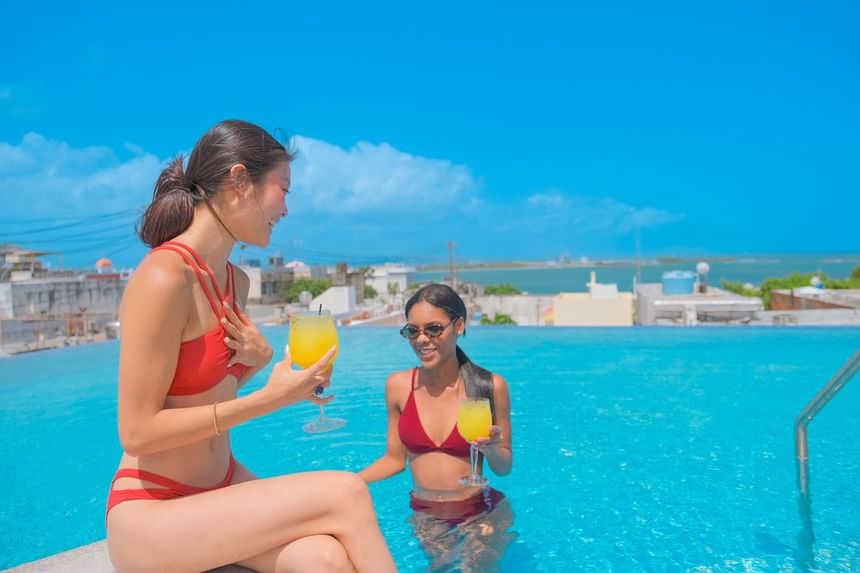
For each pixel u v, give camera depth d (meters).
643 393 6.45
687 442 4.73
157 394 1.73
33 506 3.93
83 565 2.18
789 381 6.88
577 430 5.13
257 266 60.25
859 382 6.73
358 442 5.00
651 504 3.53
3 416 6.20
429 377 3.26
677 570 2.75
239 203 1.87
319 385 1.83
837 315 14.98
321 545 1.68
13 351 22.97
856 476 3.90
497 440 2.93
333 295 39.47
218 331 1.88
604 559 2.88
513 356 8.86
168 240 1.88
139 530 1.76
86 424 5.86
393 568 1.75
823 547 2.95
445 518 3.10
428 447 3.17
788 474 3.97
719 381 6.95
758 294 38.09
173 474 1.88
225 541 1.71
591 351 9.13
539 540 3.08
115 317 29.58
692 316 18.11
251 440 5.12
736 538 3.07
